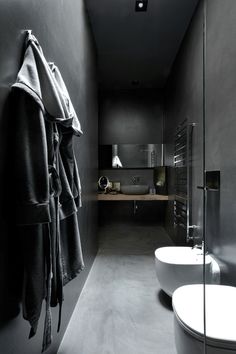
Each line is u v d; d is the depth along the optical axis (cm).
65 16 133
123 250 256
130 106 357
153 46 250
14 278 71
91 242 211
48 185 72
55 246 84
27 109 69
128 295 166
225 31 126
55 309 114
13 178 68
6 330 67
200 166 176
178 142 243
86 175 189
